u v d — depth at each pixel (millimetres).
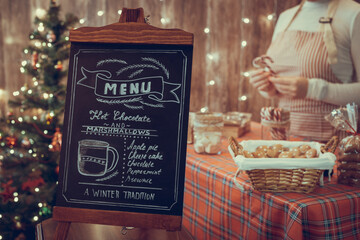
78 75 1095
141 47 1074
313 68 2115
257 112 3570
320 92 1916
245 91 3547
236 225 1183
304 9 2209
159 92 1056
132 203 1029
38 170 2420
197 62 3496
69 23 2557
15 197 2238
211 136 1488
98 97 1083
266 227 1040
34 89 2689
